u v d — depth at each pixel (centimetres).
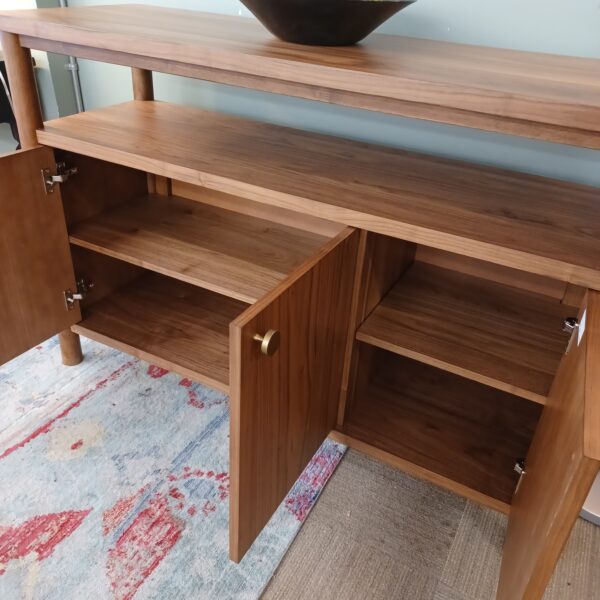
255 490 84
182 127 115
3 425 116
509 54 93
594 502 104
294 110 123
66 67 147
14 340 115
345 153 108
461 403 119
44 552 93
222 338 125
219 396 129
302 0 77
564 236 80
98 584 89
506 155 107
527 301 110
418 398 119
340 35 85
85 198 122
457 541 100
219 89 130
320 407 100
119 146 102
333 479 110
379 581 92
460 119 70
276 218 127
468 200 90
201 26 101
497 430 113
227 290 102
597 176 101
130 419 120
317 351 89
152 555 94
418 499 107
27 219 108
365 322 101
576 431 57
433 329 101
